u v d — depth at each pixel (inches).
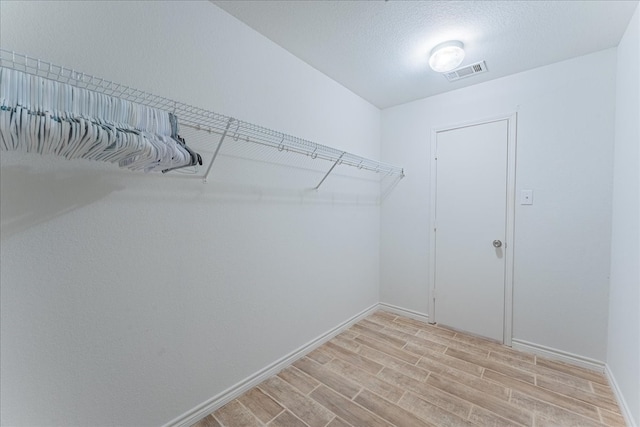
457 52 73.5
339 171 98.1
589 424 57.4
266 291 73.0
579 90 78.7
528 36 69.7
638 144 55.6
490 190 94.0
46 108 31.5
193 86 56.6
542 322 85.0
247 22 65.7
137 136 36.4
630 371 57.3
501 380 72.1
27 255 39.4
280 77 75.2
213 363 61.6
